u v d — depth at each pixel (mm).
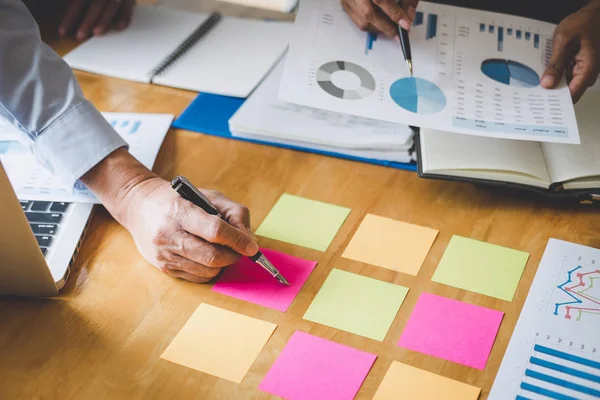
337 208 963
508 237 913
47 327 815
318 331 795
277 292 846
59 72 962
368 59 1037
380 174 1026
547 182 944
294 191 996
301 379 744
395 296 833
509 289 837
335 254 894
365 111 957
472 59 1040
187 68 1240
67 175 939
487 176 949
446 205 966
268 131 1065
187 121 1132
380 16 1054
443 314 809
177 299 844
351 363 757
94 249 919
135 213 904
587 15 1035
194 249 841
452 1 1229
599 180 938
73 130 942
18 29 945
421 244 903
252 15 1428
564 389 713
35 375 762
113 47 1304
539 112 961
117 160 943
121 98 1189
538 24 1097
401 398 721
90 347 789
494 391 716
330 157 1060
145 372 760
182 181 875
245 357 770
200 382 748
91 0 1387
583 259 860
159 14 1393
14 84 936
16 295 854
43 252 895
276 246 907
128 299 847
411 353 768
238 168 1041
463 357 760
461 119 948
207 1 1475
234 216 892
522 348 757
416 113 956
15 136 1096
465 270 865
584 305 802
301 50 1044
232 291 852
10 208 756
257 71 1222
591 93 1076
